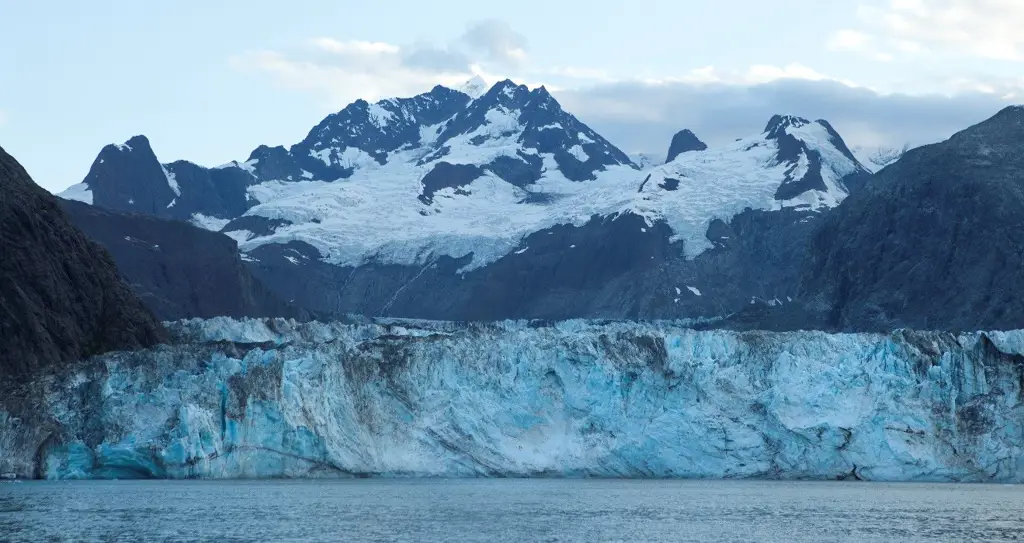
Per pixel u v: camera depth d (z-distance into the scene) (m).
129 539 197.62
